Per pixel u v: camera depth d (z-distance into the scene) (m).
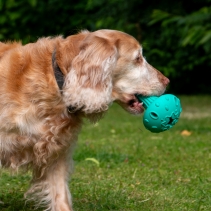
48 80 6.46
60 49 6.57
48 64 6.55
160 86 7.08
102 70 6.36
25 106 6.45
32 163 6.88
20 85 6.47
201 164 10.27
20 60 6.62
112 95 6.82
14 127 6.46
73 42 6.61
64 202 6.93
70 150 6.93
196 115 20.48
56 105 6.49
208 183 8.67
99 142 13.05
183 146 12.42
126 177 9.19
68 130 6.63
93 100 6.34
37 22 27.02
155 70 7.11
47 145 6.59
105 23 26.17
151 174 9.39
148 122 6.96
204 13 21.50
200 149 11.95
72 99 6.32
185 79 28.17
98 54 6.38
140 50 6.96
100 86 6.36
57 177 6.96
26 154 6.69
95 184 8.57
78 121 6.71
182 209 7.25
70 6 26.97
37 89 6.44
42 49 6.68
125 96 6.90
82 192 8.17
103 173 9.48
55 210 6.92
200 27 21.25
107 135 14.59
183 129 16.03
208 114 20.80
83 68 6.33
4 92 6.46
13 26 26.55
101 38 6.54
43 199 7.06
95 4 26.19
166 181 8.80
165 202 7.60
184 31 22.27
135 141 13.27
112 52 6.48
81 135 14.49
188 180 8.95
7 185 8.67
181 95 28.41
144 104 7.06
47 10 26.83
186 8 25.88
